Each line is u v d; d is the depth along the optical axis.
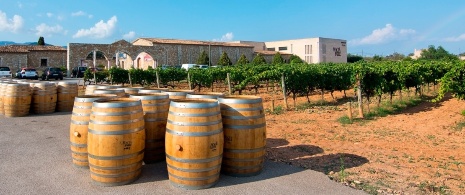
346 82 15.77
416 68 14.26
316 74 14.77
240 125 5.04
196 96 5.94
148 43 48.91
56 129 8.84
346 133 8.53
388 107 12.79
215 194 4.50
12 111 10.69
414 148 7.00
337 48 71.94
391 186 4.82
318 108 13.29
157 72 22.59
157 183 4.91
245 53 59.47
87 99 5.46
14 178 5.05
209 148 4.62
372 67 12.68
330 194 4.52
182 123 4.59
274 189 4.68
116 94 7.07
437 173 5.40
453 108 11.80
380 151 6.75
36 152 6.49
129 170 4.83
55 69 34.50
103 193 4.53
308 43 68.62
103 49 42.44
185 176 4.62
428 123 9.64
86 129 5.41
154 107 5.61
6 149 6.69
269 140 7.74
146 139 5.59
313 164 5.85
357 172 5.42
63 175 5.21
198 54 53.12
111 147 4.66
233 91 19.81
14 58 42.00
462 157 6.33
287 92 15.40
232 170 5.17
